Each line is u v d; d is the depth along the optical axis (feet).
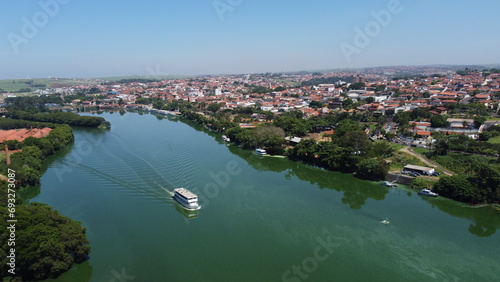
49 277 232.53
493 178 341.41
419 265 251.60
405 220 319.27
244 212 334.44
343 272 243.19
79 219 317.42
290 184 419.33
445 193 364.17
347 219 321.73
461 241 283.59
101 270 241.76
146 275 237.45
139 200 359.87
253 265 250.16
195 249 269.23
